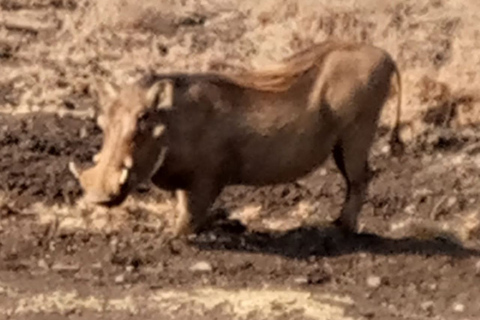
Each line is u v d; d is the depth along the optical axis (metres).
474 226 20.48
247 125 18.44
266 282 18.14
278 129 18.53
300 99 18.64
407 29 29.38
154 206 20.94
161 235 19.67
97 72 27.84
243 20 30.77
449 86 25.88
